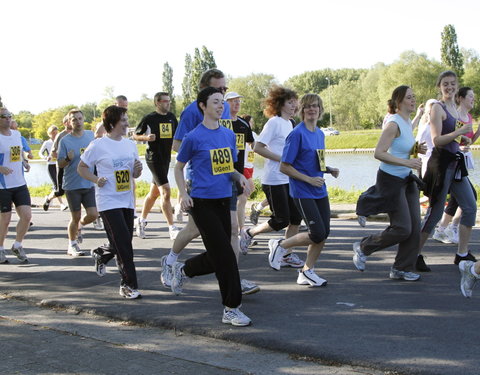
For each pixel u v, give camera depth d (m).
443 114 6.52
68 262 8.13
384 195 6.12
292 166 5.98
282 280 6.58
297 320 5.11
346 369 4.10
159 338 4.89
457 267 6.89
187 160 5.12
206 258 5.54
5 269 7.80
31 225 12.04
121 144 6.08
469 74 81.62
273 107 7.29
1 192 8.00
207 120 5.17
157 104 9.35
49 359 4.45
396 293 5.87
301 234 6.28
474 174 22.08
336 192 15.07
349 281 6.42
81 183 8.28
